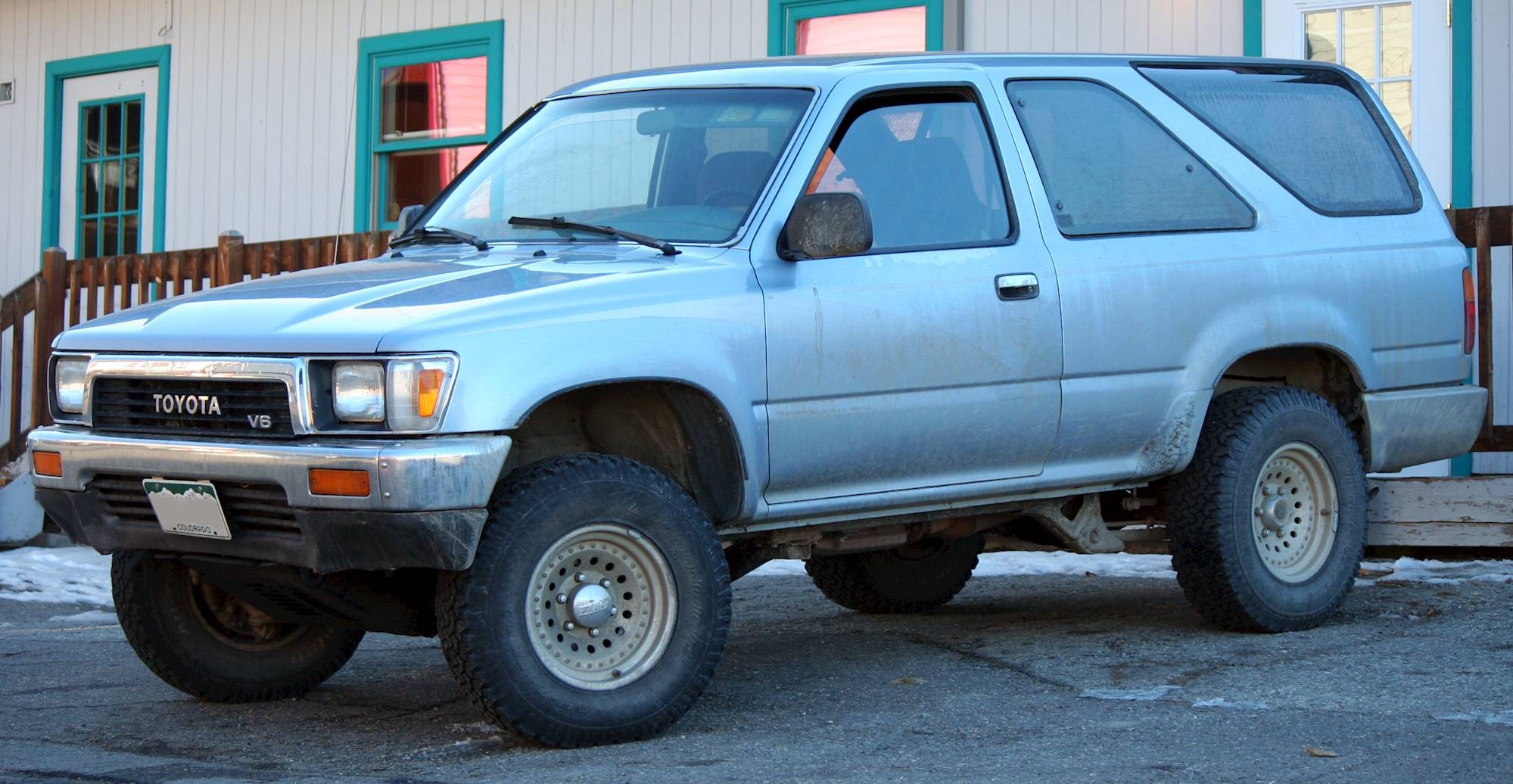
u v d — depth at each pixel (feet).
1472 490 28.02
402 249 20.56
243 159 51.01
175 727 18.39
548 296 16.55
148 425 17.08
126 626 19.06
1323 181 23.20
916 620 25.25
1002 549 25.49
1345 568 22.72
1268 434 21.86
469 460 15.49
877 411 18.69
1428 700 17.74
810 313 18.12
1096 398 20.36
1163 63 22.56
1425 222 24.00
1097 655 21.20
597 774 15.38
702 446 17.67
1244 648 21.27
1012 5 38.29
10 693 20.57
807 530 19.48
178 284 36.99
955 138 20.08
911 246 19.21
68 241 55.36
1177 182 21.79
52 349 18.42
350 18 48.88
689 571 17.13
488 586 15.98
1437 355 23.76
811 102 19.26
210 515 16.43
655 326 16.97
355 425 15.75
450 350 15.65
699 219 18.71
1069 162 20.95
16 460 38.86
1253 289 21.68
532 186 20.47
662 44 43.34
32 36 55.88
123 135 54.03
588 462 16.67
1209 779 14.65
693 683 17.15
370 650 23.82
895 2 39.70
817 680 20.35
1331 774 14.69
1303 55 35.12
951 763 15.55
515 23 45.78
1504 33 33.19
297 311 16.53
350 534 15.62
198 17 51.98
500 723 16.24
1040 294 19.88
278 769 16.10
